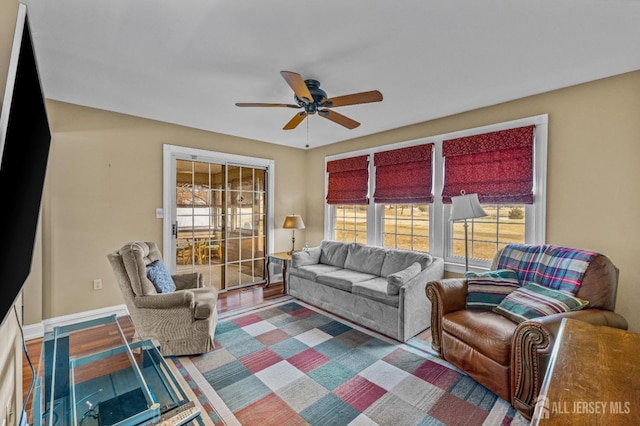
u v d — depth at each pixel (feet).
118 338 7.38
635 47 6.69
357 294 10.64
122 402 5.09
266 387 6.95
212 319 8.73
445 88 8.96
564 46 6.68
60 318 10.00
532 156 9.49
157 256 10.03
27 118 3.17
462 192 11.09
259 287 15.51
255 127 13.12
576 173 8.71
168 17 5.70
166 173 12.32
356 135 14.58
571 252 7.48
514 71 7.89
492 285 8.10
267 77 8.19
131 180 11.46
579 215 8.66
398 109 10.78
